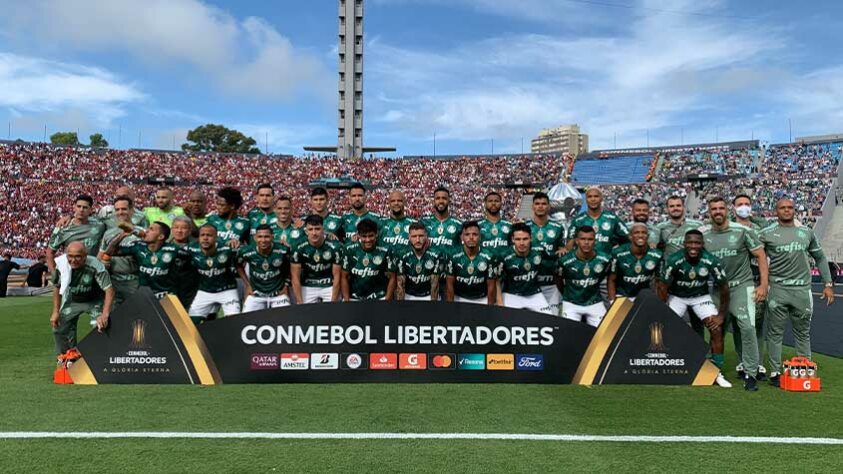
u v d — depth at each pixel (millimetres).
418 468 3791
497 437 4414
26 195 38125
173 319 6121
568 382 6207
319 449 4129
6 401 5371
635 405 5375
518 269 7148
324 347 6180
